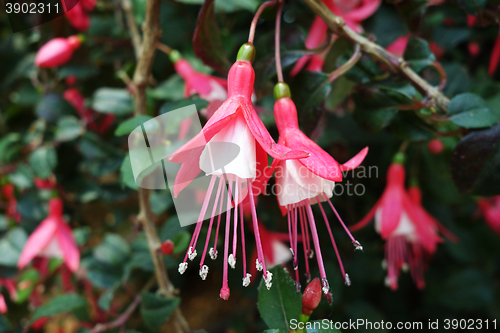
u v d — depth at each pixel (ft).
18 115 1.24
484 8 0.73
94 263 0.92
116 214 1.21
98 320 0.95
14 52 1.24
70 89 1.08
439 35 1.05
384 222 0.88
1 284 1.01
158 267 0.80
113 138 1.04
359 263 1.14
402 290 1.25
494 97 0.85
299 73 0.71
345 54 0.75
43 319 1.09
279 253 0.91
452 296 1.15
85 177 1.06
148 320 0.78
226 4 0.94
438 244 1.25
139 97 0.77
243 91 0.59
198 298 1.58
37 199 1.06
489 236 1.24
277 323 0.65
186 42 1.06
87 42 1.05
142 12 1.02
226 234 0.56
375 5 0.89
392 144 1.10
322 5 0.70
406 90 0.71
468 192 0.72
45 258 1.03
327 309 1.04
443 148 0.96
